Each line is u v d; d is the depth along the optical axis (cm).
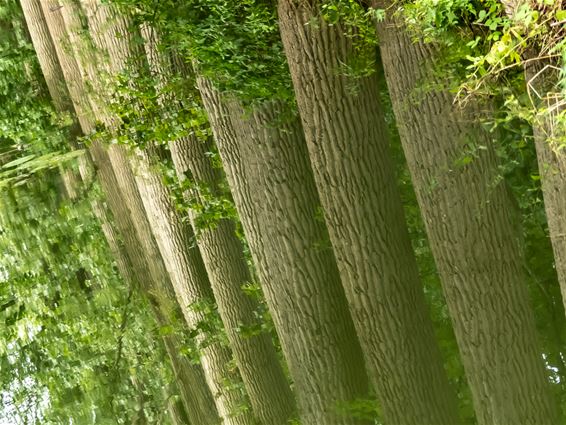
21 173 1884
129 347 1839
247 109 959
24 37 2061
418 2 646
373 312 873
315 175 850
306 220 973
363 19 785
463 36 678
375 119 836
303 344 1000
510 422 799
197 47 949
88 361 1784
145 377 1873
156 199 1452
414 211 1041
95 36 1344
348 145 826
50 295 1800
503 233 764
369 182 838
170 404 1838
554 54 512
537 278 985
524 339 786
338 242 864
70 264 1853
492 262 765
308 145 841
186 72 1209
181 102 1222
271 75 943
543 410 798
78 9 1546
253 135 966
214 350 1499
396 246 861
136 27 1127
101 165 1748
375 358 894
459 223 756
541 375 796
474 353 791
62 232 1853
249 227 1049
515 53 534
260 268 1047
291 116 960
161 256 1641
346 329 1002
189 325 1525
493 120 732
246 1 908
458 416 919
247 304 1342
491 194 754
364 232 848
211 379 1518
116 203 1752
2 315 1747
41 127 1991
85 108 1703
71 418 1733
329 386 1003
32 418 1730
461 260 767
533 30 511
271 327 1294
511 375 789
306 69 812
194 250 1470
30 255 1797
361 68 807
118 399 1798
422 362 888
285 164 965
